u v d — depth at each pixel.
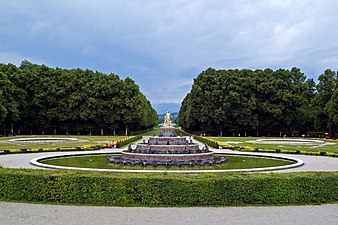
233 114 79.75
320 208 14.20
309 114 82.56
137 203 14.65
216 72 83.88
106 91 82.00
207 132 84.69
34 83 79.69
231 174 15.75
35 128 82.12
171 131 35.19
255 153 36.31
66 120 82.81
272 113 79.50
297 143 53.75
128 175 15.23
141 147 30.67
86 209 13.77
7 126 79.31
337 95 67.00
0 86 70.69
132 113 83.31
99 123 83.44
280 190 14.97
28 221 12.12
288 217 12.81
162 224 11.85
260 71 83.88
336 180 15.58
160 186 14.67
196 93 82.31
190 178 14.90
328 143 54.53
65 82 81.31
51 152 37.06
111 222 12.04
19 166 25.34
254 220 12.41
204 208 14.06
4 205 14.34
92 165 26.56
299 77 84.81
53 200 14.98
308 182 15.20
